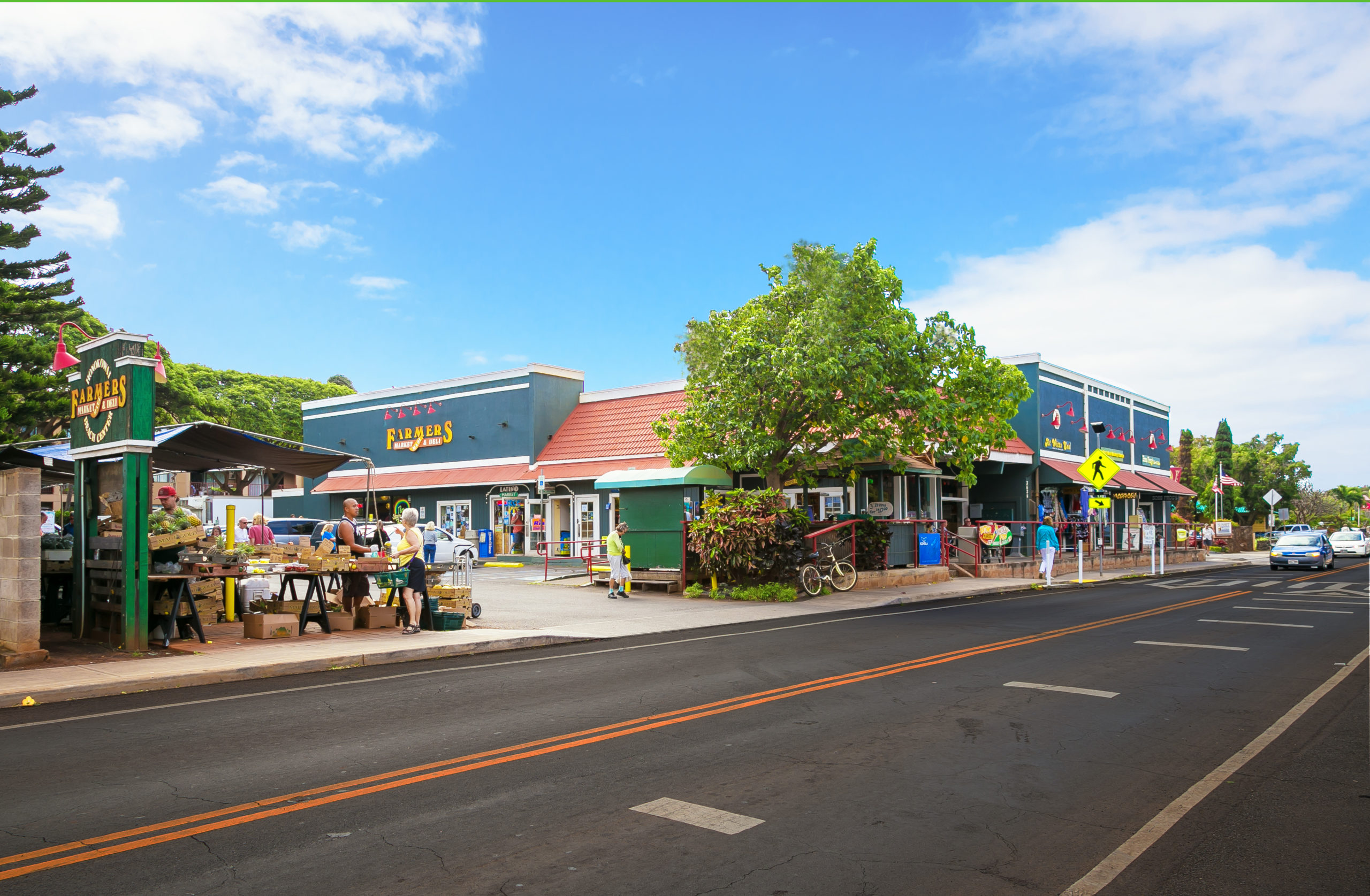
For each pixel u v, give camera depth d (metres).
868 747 6.75
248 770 6.13
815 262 19.75
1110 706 8.24
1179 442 60.06
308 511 41.59
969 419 21.16
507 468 35.50
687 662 11.00
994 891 4.21
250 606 14.21
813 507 28.52
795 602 19.14
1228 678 9.70
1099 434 35.69
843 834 4.92
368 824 5.05
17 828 4.99
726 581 20.25
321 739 7.00
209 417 47.59
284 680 9.79
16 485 10.27
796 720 7.67
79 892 4.14
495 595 20.34
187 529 12.04
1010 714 7.89
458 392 37.84
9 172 21.52
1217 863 4.55
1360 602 19.11
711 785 5.80
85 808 5.33
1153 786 5.83
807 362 18.72
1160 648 12.04
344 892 4.14
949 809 5.34
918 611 17.55
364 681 9.66
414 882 4.25
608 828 5.00
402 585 13.44
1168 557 38.00
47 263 23.14
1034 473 32.28
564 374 36.59
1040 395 32.59
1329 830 5.03
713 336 21.19
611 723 7.57
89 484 12.02
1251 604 18.70
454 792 5.65
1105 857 4.62
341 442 42.12
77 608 11.90
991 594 22.20
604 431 34.66
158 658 10.55
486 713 7.97
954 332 21.27
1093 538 34.88
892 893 4.17
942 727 7.39
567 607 17.73
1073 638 13.08
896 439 21.34
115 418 11.26
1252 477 65.81
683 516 20.69
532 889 4.18
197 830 4.95
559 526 34.19
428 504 38.09
